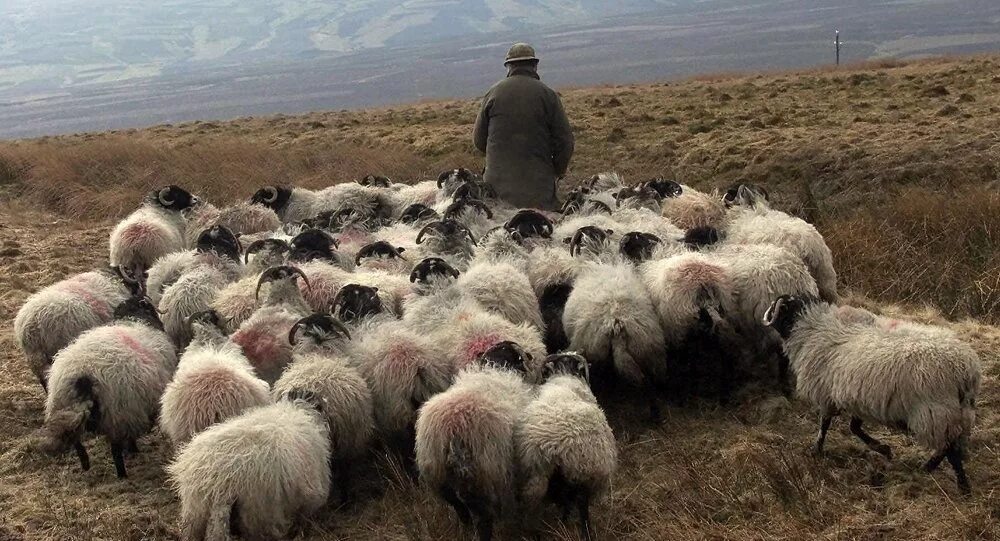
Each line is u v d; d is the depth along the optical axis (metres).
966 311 11.23
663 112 24.62
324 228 12.75
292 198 14.59
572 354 7.57
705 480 7.30
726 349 8.82
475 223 11.98
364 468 8.23
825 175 16.44
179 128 33.69
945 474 7.22
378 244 10.81
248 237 12.07
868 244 12.83
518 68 14.06
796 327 7.73
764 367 9.70
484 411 6.45
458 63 194.88
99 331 8.16
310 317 8.05
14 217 18.52
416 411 7.49
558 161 14.02
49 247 15.80
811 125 20.34
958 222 12.92
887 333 7.10
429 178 19.91
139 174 20.67
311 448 6.55
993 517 6.53
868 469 7.43
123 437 7.95
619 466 7.93
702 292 8.54
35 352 8.95
